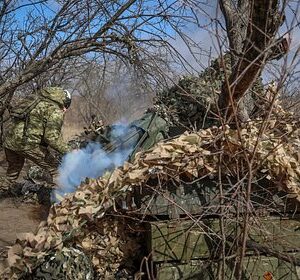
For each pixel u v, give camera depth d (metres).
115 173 3.33
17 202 7.11
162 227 3.32
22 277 3.17
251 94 3.90
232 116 3.14
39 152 6.89
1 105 6.96
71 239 3.36
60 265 3.16
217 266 3.32
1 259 3.69
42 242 3.18
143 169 3.28
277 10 2.88
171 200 3.24
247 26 2.98
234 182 3.40
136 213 3.43
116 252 3.61
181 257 3.33
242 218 3.23
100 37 5.25
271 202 3.41
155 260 3.30
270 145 3.30
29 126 6.86
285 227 3.42
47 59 5.44
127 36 5.08
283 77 2.62
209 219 3.36
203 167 3.32
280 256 3.22
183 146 3.31
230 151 3.25
